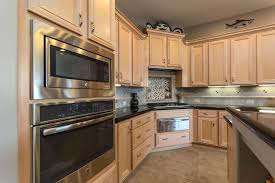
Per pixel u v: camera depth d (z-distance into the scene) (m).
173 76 4.57
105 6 1.54
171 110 3.75
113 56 1.70
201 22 4.30
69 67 1.08
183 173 2.65
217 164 2.97
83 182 1.21
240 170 1.65
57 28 1.01
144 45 3.75
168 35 4.07
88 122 1.23
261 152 0.86
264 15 3.60
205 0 3.30
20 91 0.80
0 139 0.77
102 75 1.49
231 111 1.65
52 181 0.94
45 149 0.90
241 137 1.64
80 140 1.19
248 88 3.83
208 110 3.74
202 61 4.09
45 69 0.90
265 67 3.37
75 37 1.14
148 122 3.27
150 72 4.35
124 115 2.24
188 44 4.28
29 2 0.84
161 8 3.59
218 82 3.87
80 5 1.21
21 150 0.80
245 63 3.57
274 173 0.68
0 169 0.77
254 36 3.49
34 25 0.85
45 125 0.90
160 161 3.12
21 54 0.80
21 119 0.80
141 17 3.99
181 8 3.59
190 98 4.57
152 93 4.46
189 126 3.91
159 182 2.39
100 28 1.45
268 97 3.60
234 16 3.94
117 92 3.38
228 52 3.76
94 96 1.35
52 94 0.95
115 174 1.72
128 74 2.98
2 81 0.77
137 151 2.67
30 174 0.83
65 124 1.03
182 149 3.76
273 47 3.30
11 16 0.78
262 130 0.73
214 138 3.65
